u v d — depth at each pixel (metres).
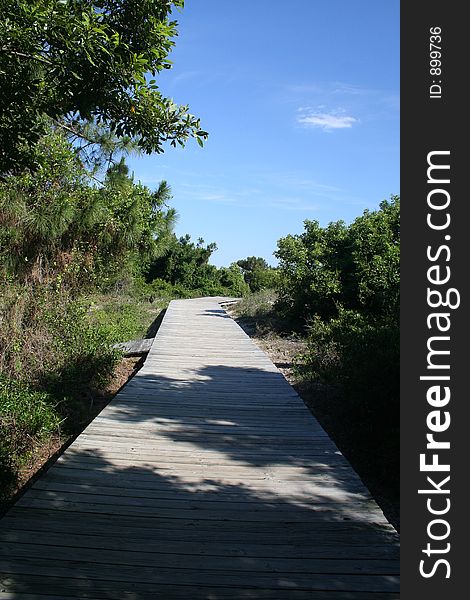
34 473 5.04
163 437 5.00
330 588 2.64
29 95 3.65
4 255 7.73
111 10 3.71
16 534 3.06
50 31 3.25
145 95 3.78
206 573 2.73
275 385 7.46
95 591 2.54
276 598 2.55
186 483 3.93
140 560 2.84
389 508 4.50
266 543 3.07
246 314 17.95
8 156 3.76
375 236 11.91
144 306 21.23
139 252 10.62
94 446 4.66
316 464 4.41
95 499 3.59
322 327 9.11
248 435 5.17
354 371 5.86
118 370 9.51
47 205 7.71
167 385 7.25
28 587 2.54
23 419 5.39
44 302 8.20
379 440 5.28
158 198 10.71
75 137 8.78
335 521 3.37
